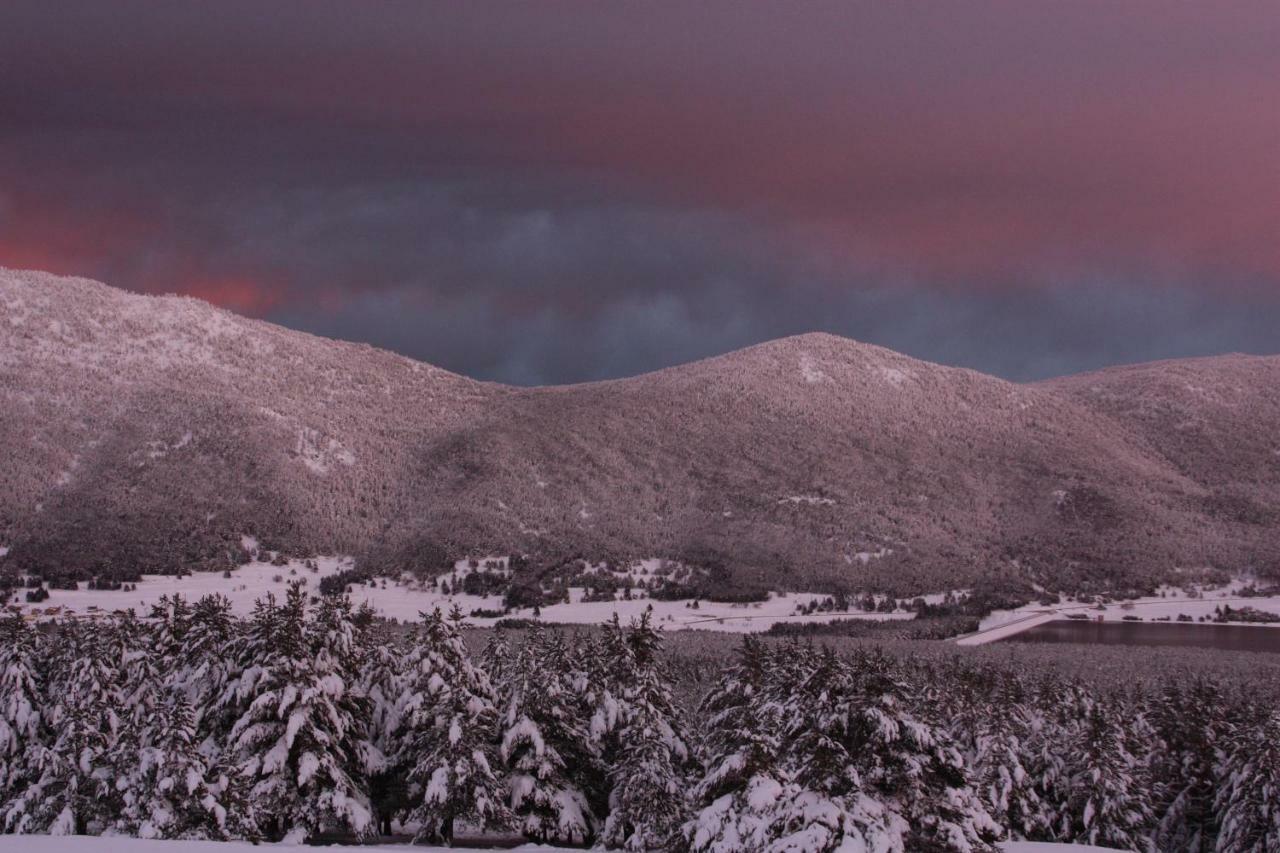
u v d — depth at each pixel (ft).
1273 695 299.38
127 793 128.16
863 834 93.30
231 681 144.46
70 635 167.02
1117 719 203.21
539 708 155.33
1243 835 169.68
